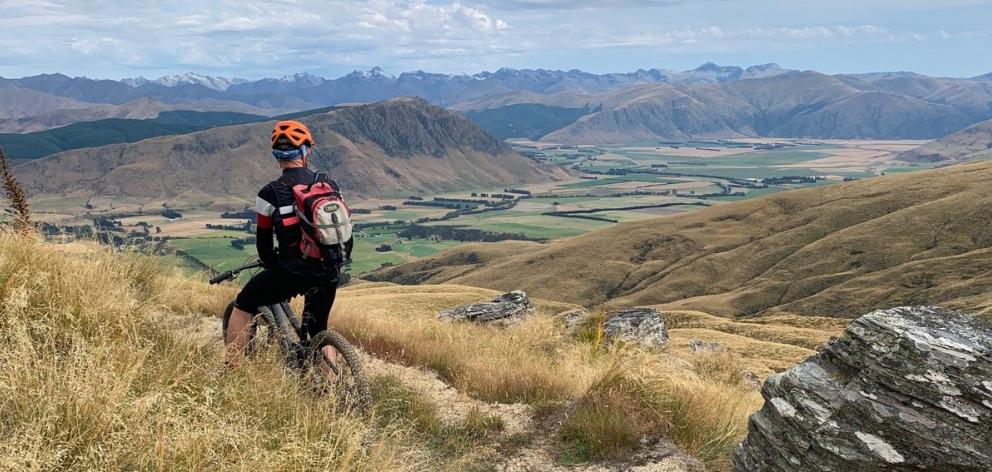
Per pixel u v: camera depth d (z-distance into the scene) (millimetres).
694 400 6500
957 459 3855
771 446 4812
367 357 8766
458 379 7930
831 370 4848
